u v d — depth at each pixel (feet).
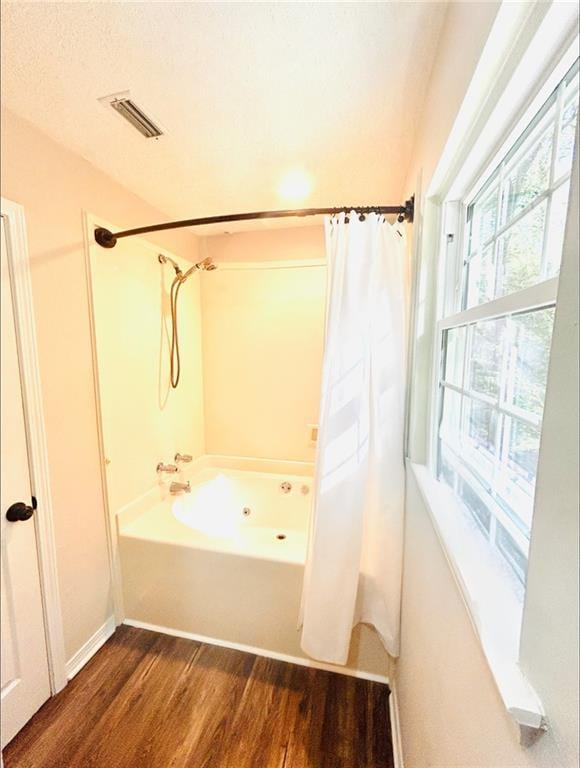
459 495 3.35
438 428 3.99
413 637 3.63
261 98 3.86
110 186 5.50
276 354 8.38
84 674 4.94
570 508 1.11
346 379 4.44
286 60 3.38
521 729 1.27
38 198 4.29
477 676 1.81
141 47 3.20
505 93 2.05
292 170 5.36
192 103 3.93
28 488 4.26
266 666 5.12
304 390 8.31
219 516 8.14
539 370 2.01
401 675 4.21
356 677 4.94
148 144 4.68
